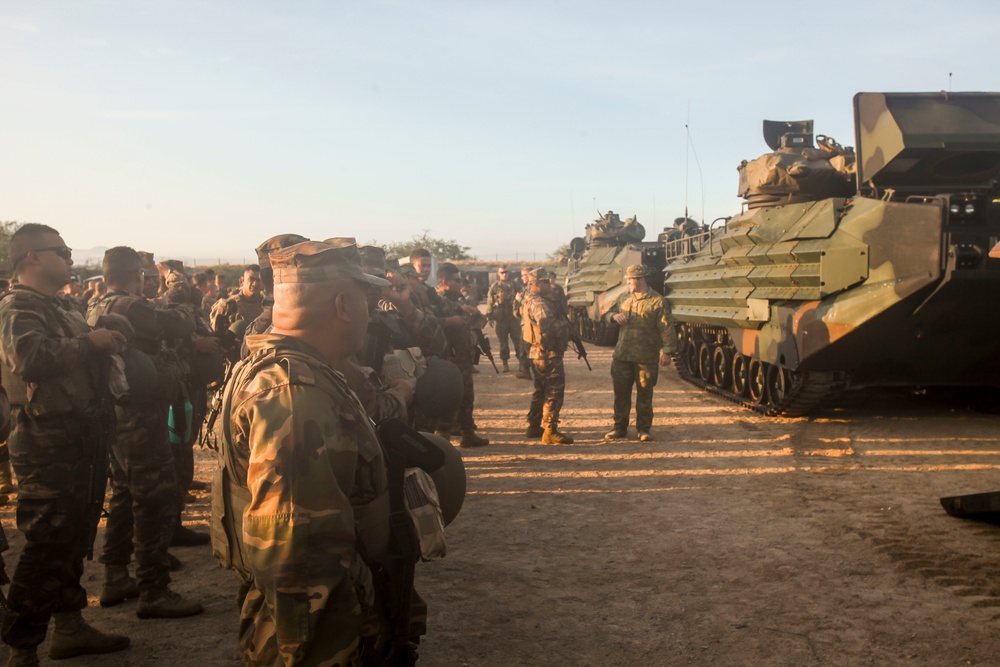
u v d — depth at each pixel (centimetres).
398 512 230
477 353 992
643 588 489
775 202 1230
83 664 396
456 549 570
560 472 796
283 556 192
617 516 642
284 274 228
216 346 631
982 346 905
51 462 373
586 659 398
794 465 792
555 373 937
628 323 935
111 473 465
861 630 421
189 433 591
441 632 430
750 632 423
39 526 371
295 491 194
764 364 1107
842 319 887
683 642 414
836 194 1191
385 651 227
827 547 551
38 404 367
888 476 741
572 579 507
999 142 950
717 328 1280
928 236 834
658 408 1175
